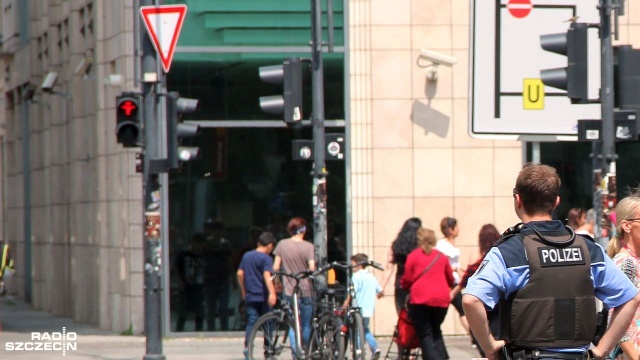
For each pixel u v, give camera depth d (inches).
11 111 4795.8
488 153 2561.5
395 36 2559.1
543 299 749.3
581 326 756.6
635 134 1552.7
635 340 959.6
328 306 1948.8
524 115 1649.9
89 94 3191.4
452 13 2566.4
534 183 768.9
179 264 2532.0
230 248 2546.8
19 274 4628.4
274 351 2001.7
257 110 2559.1
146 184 1990.7
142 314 2637.8
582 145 2596.0
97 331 2883.9
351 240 2539.4
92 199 3147.1
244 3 2568.9
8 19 4746.6
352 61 2554.1
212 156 2549.2
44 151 4005.9
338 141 2030.0
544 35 1545.3
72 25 3410.4
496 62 1646.2
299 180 2556.6
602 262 772.0
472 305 746.2
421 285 1829.5
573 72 1524.4
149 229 1985.7
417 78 2559.1
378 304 2516.0
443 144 2559.1
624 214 996.6
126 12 2679.6
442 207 2556.6
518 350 757.3
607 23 1556.3
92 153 3149.6
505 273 751.7
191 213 2536.9
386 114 2551.7
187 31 2561.5
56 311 3742.6
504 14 1648.6
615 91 1672.0
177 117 1977.1
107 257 2925.7
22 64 4439.0
